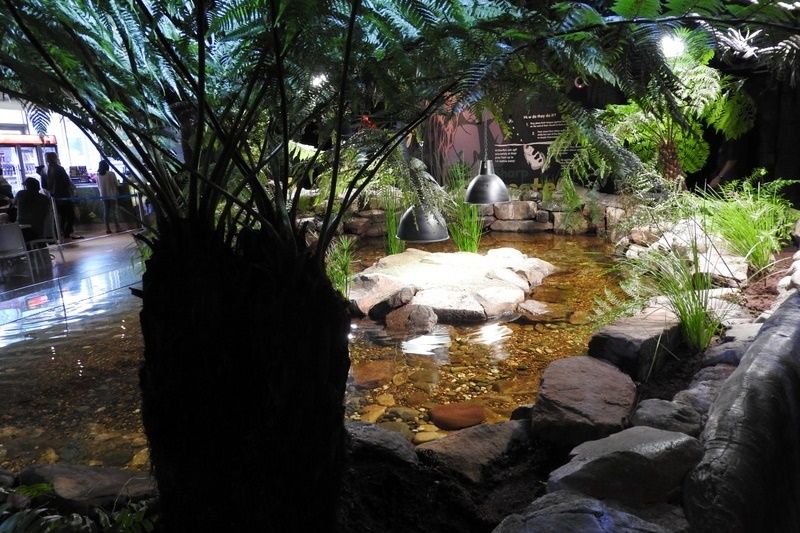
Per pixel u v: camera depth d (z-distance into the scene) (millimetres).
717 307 3730
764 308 3877
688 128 1384
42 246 6203
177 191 1354
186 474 1290
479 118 1574
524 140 8984
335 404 1342
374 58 1320
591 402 2328
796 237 5652
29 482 2014
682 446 1738
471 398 3203
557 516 1501
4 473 2154
